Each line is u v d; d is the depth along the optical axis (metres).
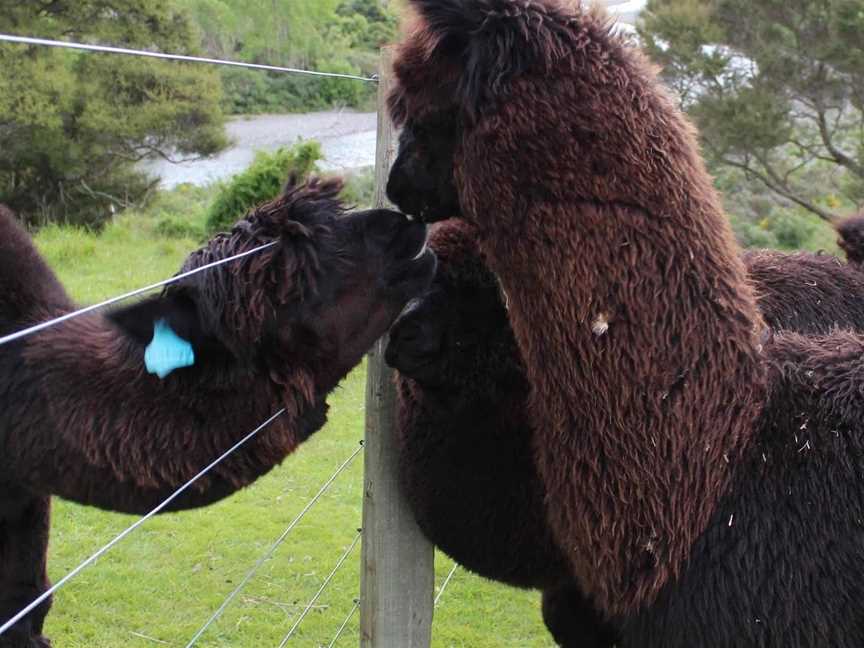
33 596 1.83
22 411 1.54
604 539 1.40
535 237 1.37
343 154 11.61
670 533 1.38
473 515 1.63
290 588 2.37
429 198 1.48
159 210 10.02
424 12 1.40
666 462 1.38
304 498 2.88
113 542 1.22
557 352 1.39
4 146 9.76
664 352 1.37
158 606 2.26
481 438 1.61
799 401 1.42
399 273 1.51
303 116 14.63
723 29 6.61
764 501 1.38
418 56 1.42
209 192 10.98
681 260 1.38
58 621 2.18
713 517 1.39
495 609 2.34
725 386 1.39
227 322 1.44
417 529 1.64
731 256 1.43
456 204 1.47
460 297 1.59
